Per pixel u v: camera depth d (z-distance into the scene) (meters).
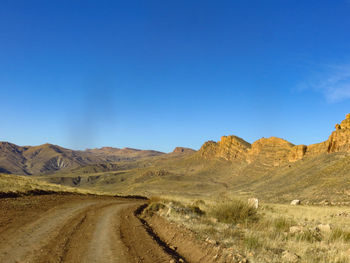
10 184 29.94
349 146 107.25
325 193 66.94
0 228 11.39
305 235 10.61
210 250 8.30
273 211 25.48
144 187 186.00
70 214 17.39
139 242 10.19
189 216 15.99
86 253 8.48
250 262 7.12
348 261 7.43
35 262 7.44
